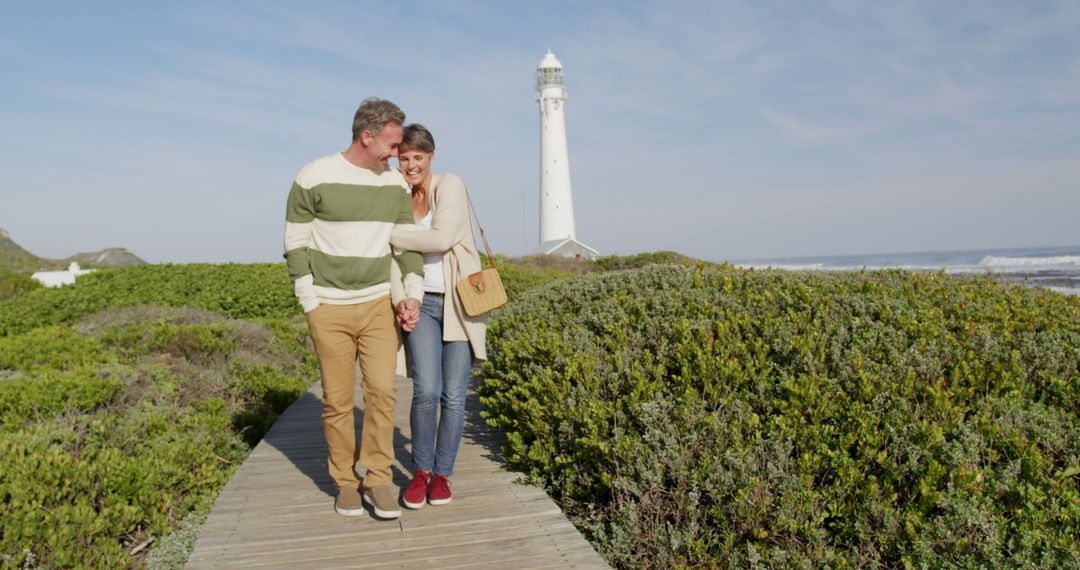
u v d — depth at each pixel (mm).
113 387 6812
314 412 7121
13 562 3738
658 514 3984
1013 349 5000
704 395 4699
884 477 3832
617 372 5090
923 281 6992
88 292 16469
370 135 3633
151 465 5207
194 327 10148
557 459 4602
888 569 3518
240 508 4223
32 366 8469
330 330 3783
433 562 3486
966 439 3846
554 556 3561
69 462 4785
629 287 7203
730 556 3672
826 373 4723
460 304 4004
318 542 3719
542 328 6355
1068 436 4070
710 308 5859
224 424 6609
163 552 4383
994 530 3305
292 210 3721
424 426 4074
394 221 3828
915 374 4500
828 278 7000
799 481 3777
